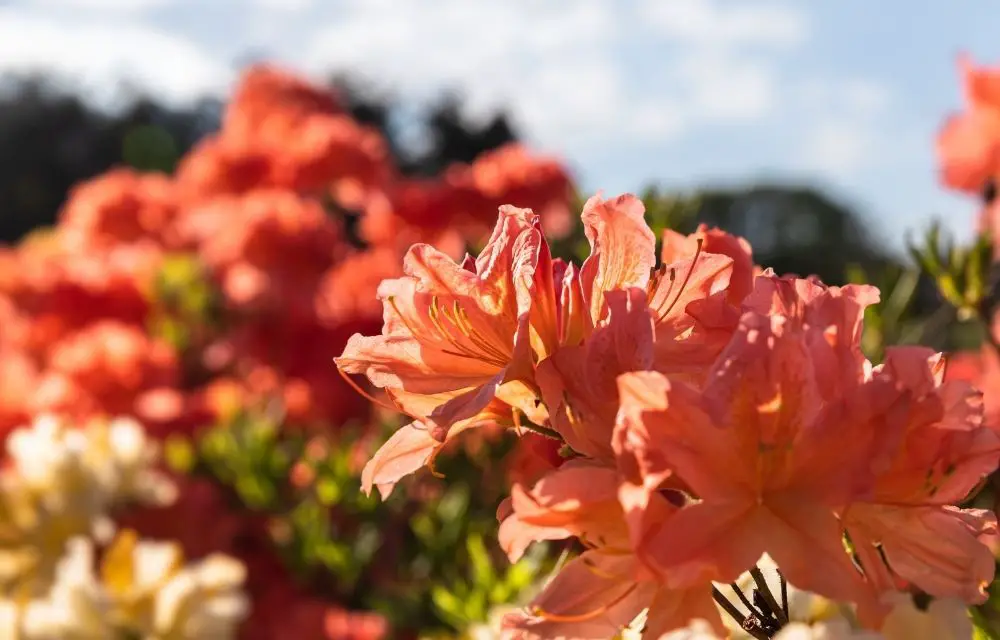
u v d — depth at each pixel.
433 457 0.42
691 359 0.39
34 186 6.70
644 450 0.36
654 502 0.37
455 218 1.49
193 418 1.40
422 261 0.42
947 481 0.37
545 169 1.47
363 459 1.17
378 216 1.52
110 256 1.91
